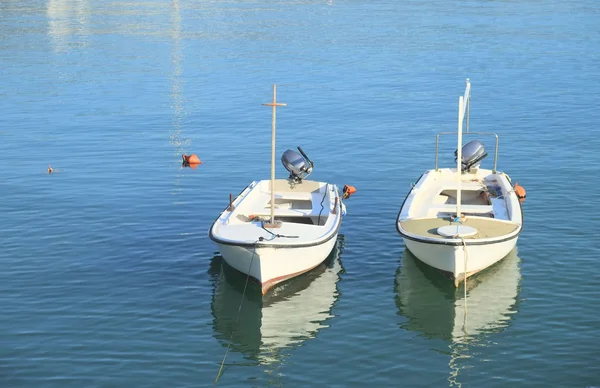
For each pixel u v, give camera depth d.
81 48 65.31
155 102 45.62
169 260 23.64
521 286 21.73
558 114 41.56
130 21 83.38
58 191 30.02
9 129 39.72
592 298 20.95
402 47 63.78
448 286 21.98
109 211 27.78
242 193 25.97
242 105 44.56
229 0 105.56
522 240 24.73
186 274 22.73
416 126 39.78
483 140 37.00
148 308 20.72
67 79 52.38
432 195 25.58
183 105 44.81
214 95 47.22
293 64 56.88
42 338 19.03
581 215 26.92
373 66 55.78
